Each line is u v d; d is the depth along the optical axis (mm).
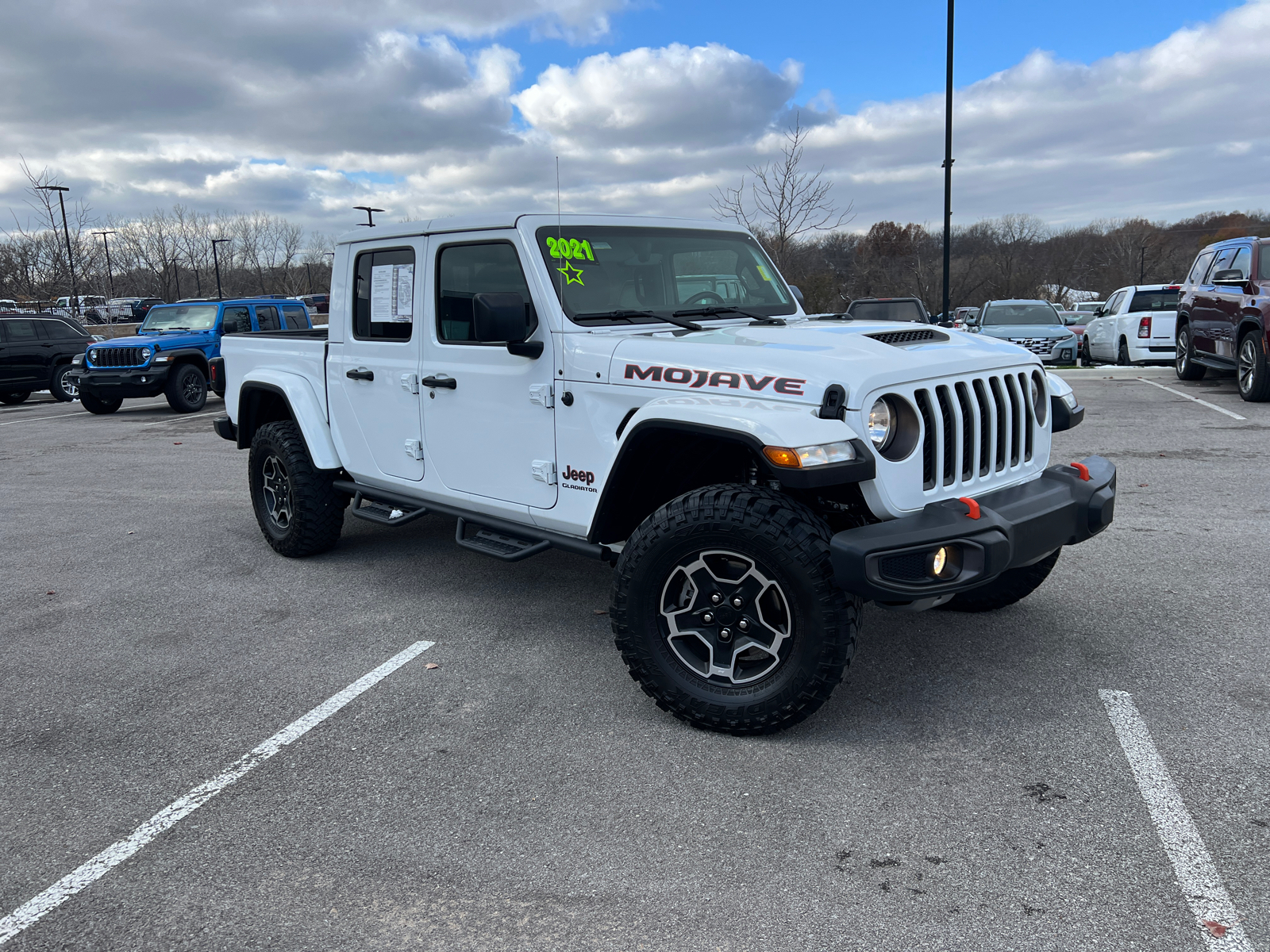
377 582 5070
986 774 2857
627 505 3561
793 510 2961
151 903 2371
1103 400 11352
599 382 3471
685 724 3273
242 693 3664
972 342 3590
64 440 11562
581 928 2215
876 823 2613
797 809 2701
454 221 4004
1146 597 4402
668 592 3211
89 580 5316
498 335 3348
